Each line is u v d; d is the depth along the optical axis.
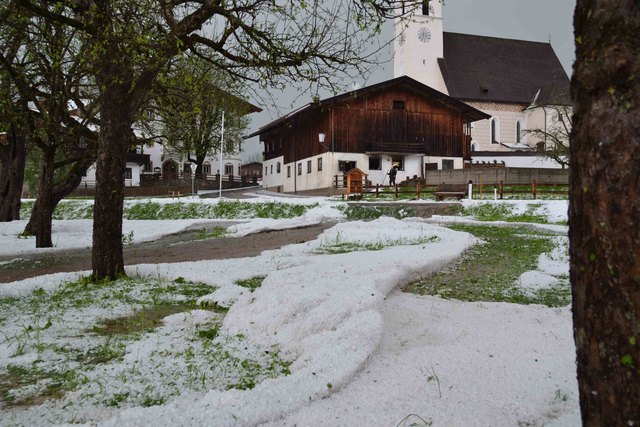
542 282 7.61
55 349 4.55
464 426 3.08
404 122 43.16
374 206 25.19
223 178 58.31
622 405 1.72
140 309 6.11
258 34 7.90
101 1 7.34
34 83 12.60
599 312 1.79
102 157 7.91
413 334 4.99
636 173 1.70
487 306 6.16
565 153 36.75
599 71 1.78
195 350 4.52
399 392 3.55
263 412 3.19
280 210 27.06
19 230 18.95
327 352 4.12
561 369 3.93
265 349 4.59
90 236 18.47
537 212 22.06
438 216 22.80
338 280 6.37
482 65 62.72
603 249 1.76
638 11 1.73
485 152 55.69
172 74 9.17
